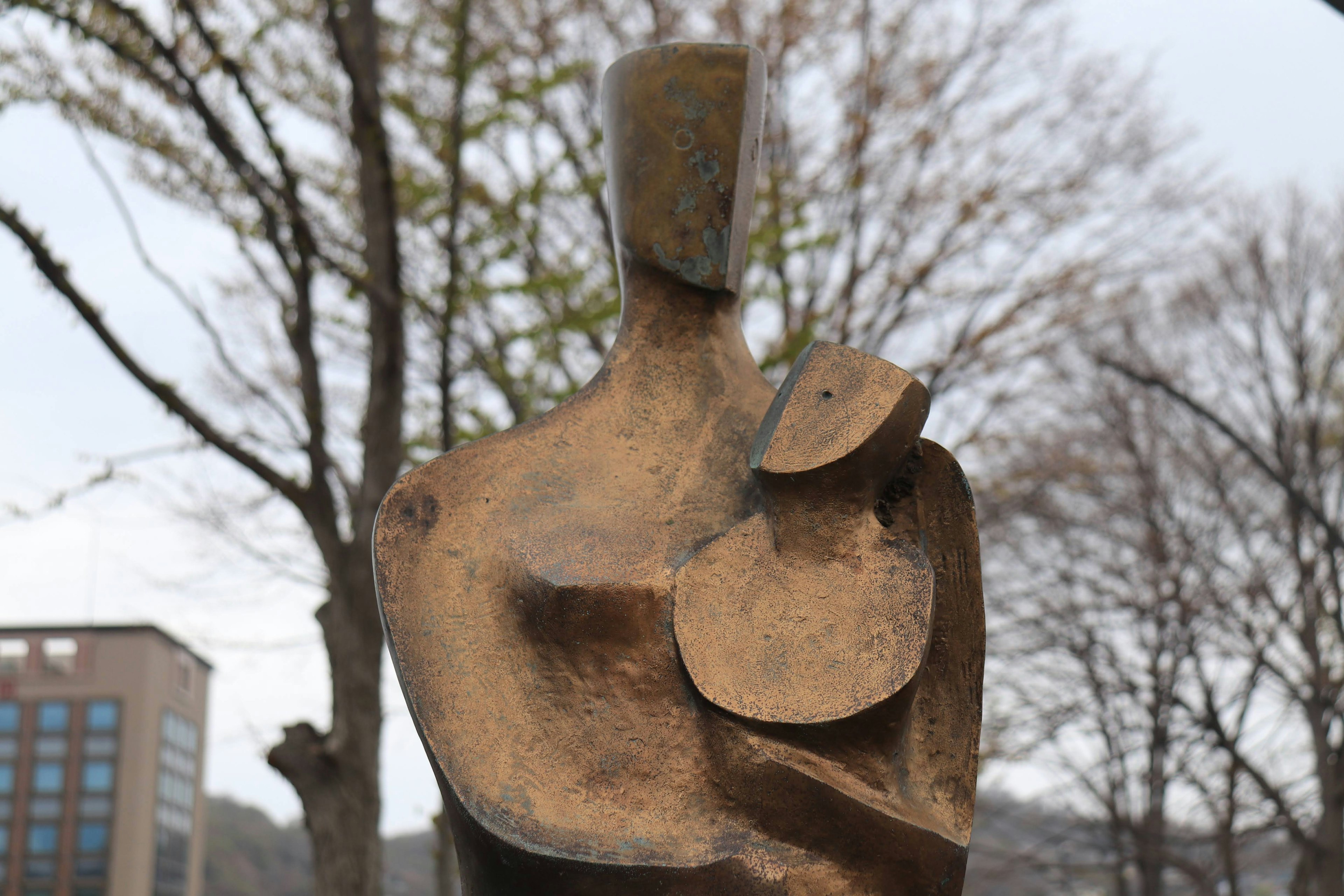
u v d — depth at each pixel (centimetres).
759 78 231
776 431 201
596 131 729
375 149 568
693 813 189
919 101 891
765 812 187
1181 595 1192
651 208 227
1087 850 1394
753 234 701
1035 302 896
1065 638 1247
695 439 220
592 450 221
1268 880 1540
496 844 184
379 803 581
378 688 587
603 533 207
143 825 1384
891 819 187
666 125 227
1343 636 1148
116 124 604
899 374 202
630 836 186
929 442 212
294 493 588
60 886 1359
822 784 186
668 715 194
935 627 210
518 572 204
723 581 197
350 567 589
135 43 538
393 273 579
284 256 602
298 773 572
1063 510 1361
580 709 196
